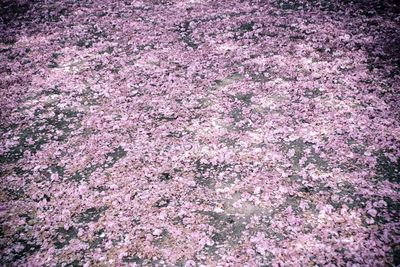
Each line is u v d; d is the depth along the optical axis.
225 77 9.20
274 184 6.20
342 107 7.75
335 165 6.46
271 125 7.50
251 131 7.44
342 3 12.07
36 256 5.42
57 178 6.80
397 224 5.27
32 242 5.66
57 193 6.44
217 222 5.70
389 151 6.61
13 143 7.82
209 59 9.98
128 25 12.35
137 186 6.45
